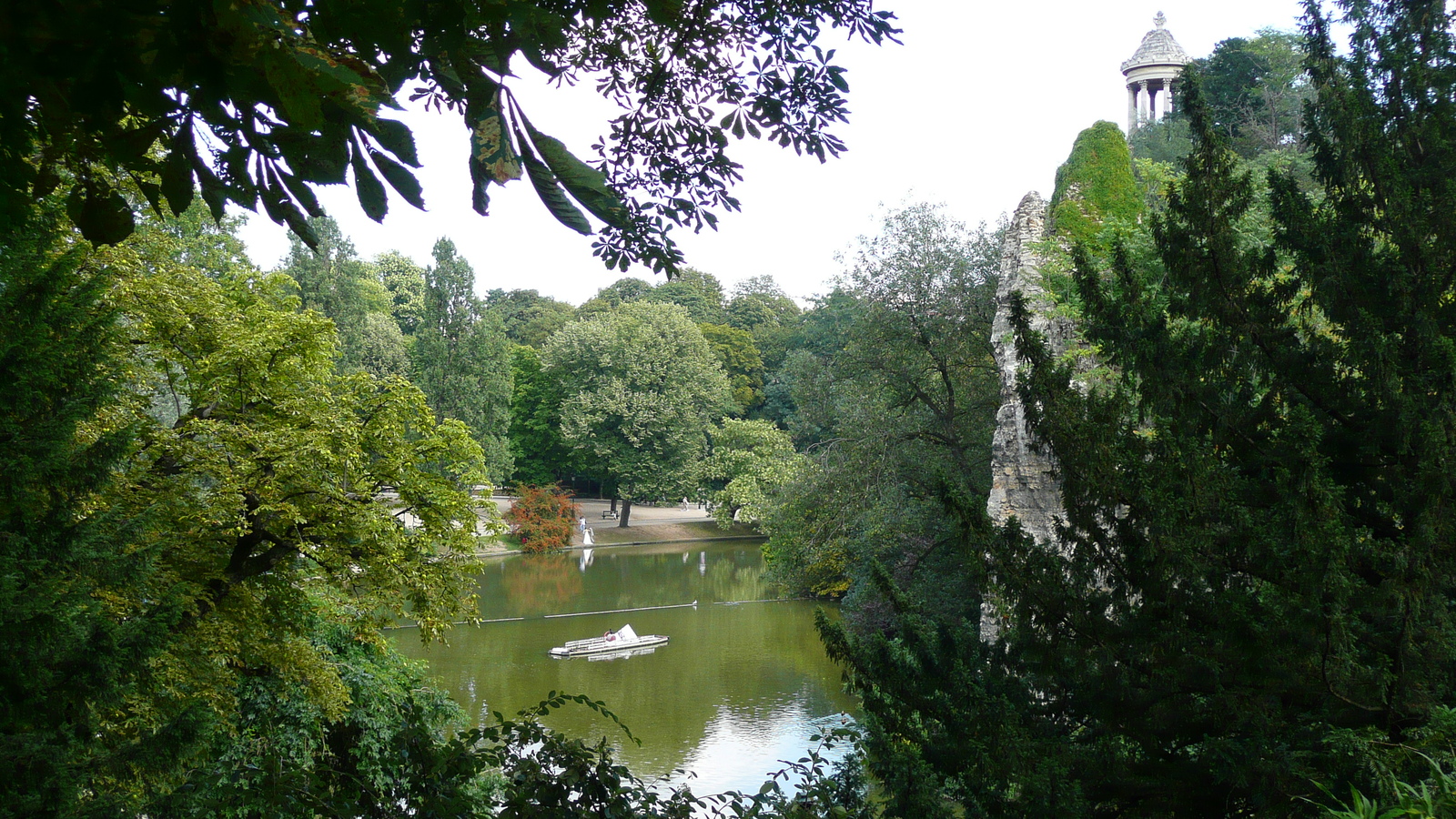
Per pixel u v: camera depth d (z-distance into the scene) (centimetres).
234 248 2578
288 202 245
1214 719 699
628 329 6481
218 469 1438
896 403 2961
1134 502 736
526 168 224
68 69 204
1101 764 706
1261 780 610
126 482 1272
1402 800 486
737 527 6925
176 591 712
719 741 2491
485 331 5853
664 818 619
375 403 1725
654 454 6394
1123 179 2027
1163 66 4256
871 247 2873
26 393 694
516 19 212
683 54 650
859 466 2920
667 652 3484
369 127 219
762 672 3192
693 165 703
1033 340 801
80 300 744
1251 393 804
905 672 796
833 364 3206
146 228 1550
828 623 818
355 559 1656
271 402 1605
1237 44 3712
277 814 563
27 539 671
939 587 2669
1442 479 631
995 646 827
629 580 5088
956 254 2809
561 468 6875
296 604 1577
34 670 605
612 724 2639
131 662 683
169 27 197
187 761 731
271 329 1602
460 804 581
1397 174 726
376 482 1705
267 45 194
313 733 1645
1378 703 650
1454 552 645
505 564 5653
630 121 686
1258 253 804
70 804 595
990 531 793
